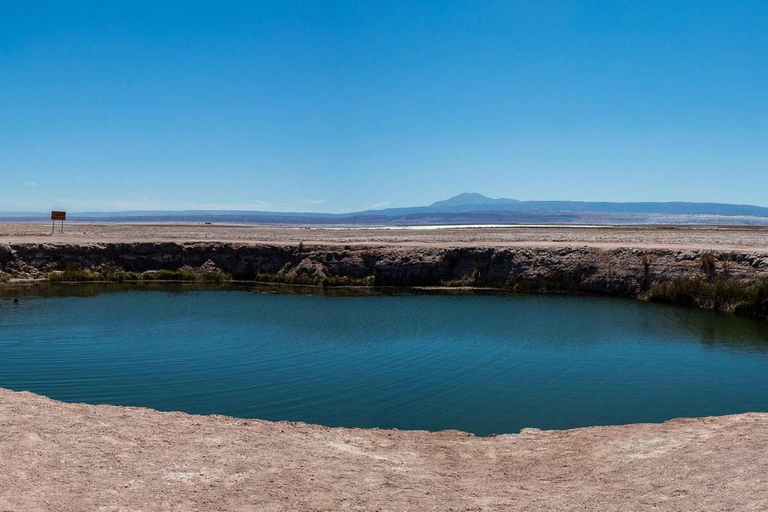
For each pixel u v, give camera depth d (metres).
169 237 62.56
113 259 50.44
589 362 25.14
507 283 45.56
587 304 39.00
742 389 21.70
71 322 32.53
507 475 12.72
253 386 21.59
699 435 14.20
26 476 10.87
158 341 28.38
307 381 22.27
